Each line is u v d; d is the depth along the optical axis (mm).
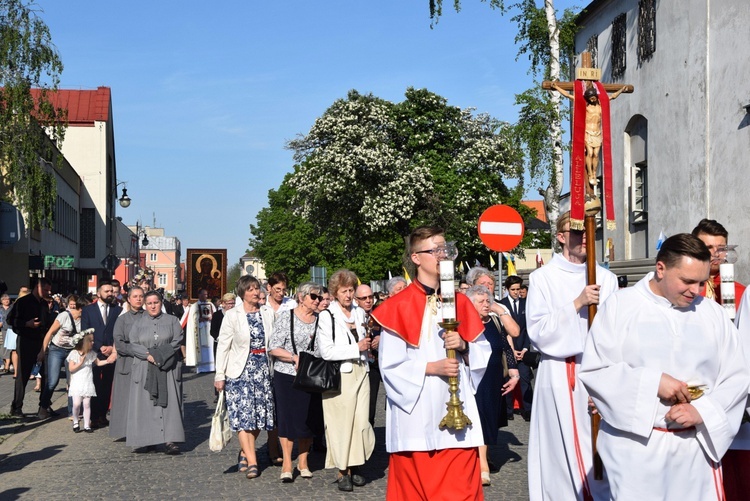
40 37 32125
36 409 15523
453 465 5270
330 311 8820
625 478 4559
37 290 14242
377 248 53062
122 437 12352
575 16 20969
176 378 10961
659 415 4523
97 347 13477
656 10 20953
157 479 9281
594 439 5484
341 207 42375
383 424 12805
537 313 5914
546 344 5711
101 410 13547
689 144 19438
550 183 20156
